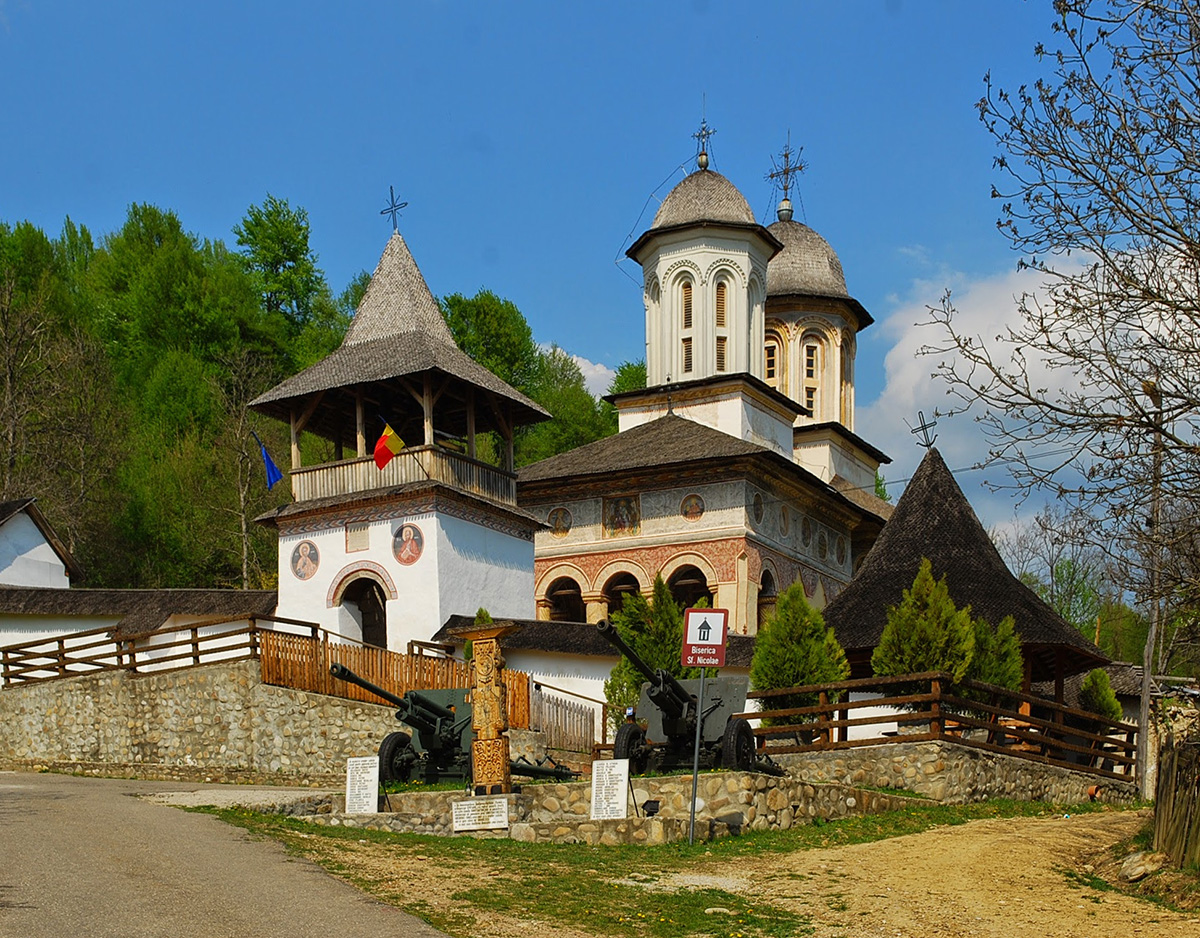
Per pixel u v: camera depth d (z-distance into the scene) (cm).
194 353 6506
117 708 2820
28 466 5378
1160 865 1470
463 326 7038
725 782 1822
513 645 3338
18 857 1273
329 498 3675
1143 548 1552
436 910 1187
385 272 3956
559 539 4356
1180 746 1541
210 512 5594
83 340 5938
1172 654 1912
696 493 4169
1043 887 1433
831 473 5434
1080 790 2462
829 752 2238
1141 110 1506
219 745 2714
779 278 5669
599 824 1727
